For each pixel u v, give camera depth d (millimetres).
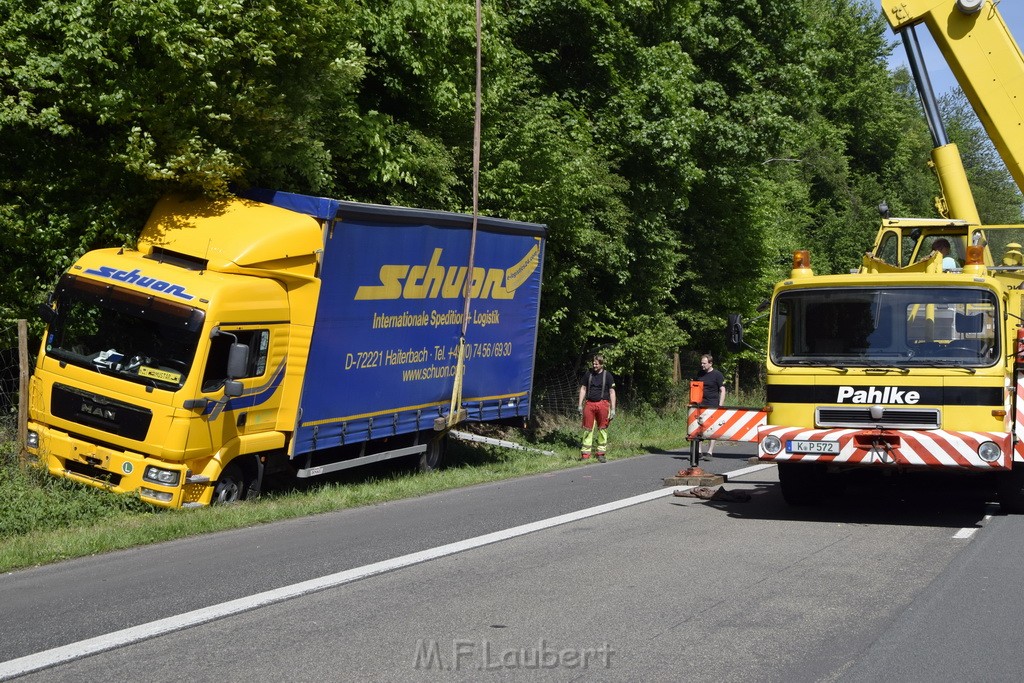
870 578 8359
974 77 14047
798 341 11477
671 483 13867
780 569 8641
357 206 12422
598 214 22359
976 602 7586
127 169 11930
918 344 11047
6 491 10711
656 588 7844
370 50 16688
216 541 9406
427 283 14039
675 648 6293
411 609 7090
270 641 6258
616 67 23781
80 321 11297
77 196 12531
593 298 23750
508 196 18375
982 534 10539
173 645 6137
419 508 11609
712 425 13906
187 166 11734
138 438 10820
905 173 56000
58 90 11492
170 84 11664
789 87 30984
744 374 37188
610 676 5746
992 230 14000
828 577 8375
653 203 25234
